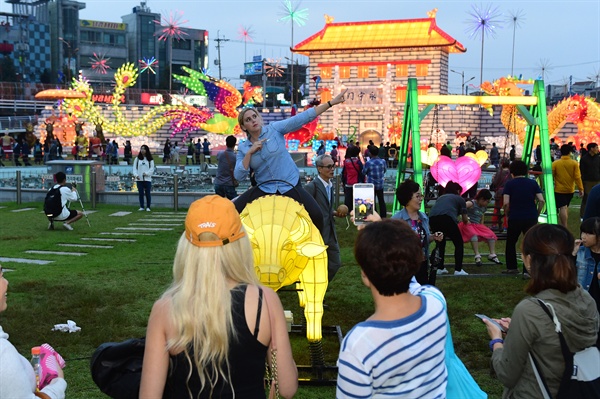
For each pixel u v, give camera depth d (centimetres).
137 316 763
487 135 6250
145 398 235
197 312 233
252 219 493
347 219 1553
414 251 256
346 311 794
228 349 235
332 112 6209
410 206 664
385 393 251
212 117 5794
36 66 15138
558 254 312
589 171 1435
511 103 1083
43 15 16088
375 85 6650
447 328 277
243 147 565
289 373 252
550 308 302
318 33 6825
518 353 306
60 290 884
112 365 274
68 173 2086
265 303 246
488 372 592
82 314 765
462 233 1061
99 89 9425
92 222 1638
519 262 1099
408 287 261
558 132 5881
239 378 239
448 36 6406
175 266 249
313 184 684
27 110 9731
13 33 14712
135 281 952
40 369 287
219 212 247
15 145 3909
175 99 7281
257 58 14075
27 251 1234
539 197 958
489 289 897
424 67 6512
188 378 235
